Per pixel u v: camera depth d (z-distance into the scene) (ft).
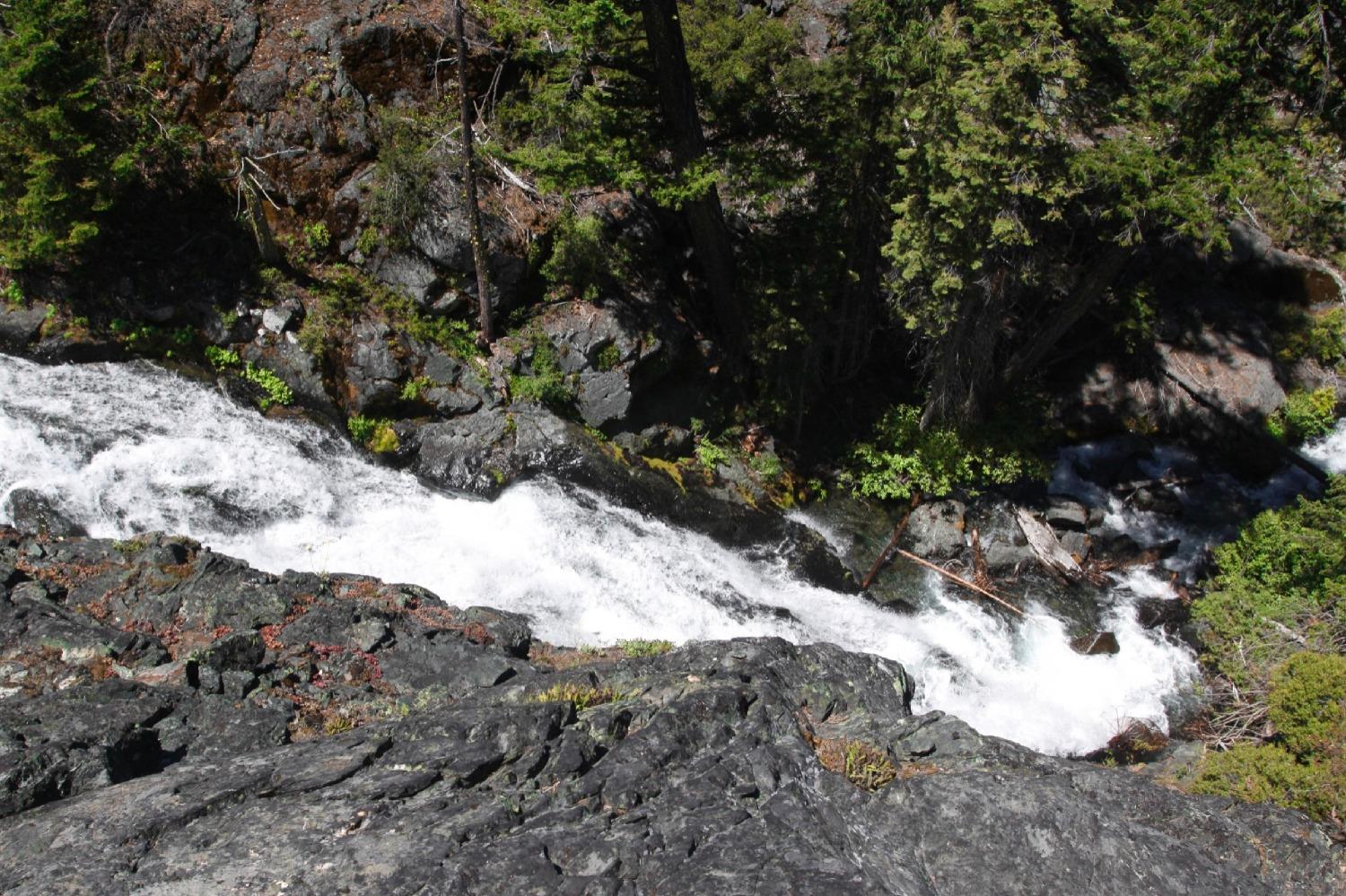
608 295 69.72
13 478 51.65
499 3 68.33
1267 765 40.91
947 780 34.73
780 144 69.97
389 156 64.80
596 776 33.12
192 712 38.45
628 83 66.44
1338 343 88.69
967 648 64.18
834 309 75.87
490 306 66.28
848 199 71.20
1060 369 84.23
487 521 61.00
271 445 59.57
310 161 66.74
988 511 74.28
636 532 64.28
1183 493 79.92
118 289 60.70
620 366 67.87
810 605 64.85
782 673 43.52
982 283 66.69
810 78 66.23
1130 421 83.20
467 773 32.81
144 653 41.42
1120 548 74.79
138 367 60.03
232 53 67.15
